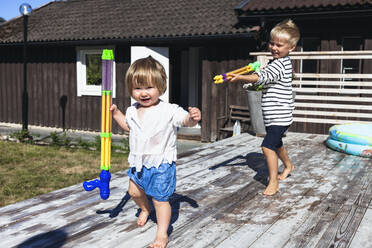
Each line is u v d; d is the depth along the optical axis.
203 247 2.59
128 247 2.60
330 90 7.19
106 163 2.73
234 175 4.45
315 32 8.54
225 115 9.77
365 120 8.27
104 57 2.64
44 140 10.19
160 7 11.88
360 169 4.71
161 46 10.49
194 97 11.60
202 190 3.87
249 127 9.45
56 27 12.38
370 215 3.16
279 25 3.58
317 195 3.69
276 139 3.66
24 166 7.38
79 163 7.63
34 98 12.84
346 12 7.84
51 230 2.89
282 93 3.60
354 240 2.68
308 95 8.12
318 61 8.59
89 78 11.84
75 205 3.45
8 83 13.29
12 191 5.81
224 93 9.74
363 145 5.43
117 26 11.20
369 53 6.60
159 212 2.59
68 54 12.02
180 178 4.32
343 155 5.54
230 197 3.65
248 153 5.68
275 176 3.71
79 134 11.52
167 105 2.53
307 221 3.04
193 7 11.21
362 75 6.90
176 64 11.84
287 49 3.57
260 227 2.93
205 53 9.83
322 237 2.73
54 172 6.95
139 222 2.96
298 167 4.82
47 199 3.63
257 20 9.30
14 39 12.05
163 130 2.49
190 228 2.91
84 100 11.87
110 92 2.68
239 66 9.52
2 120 13.54
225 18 9.84
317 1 8.12
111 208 3.37
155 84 2.42
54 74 12.35
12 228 2.93
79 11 13.42
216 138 9.86
